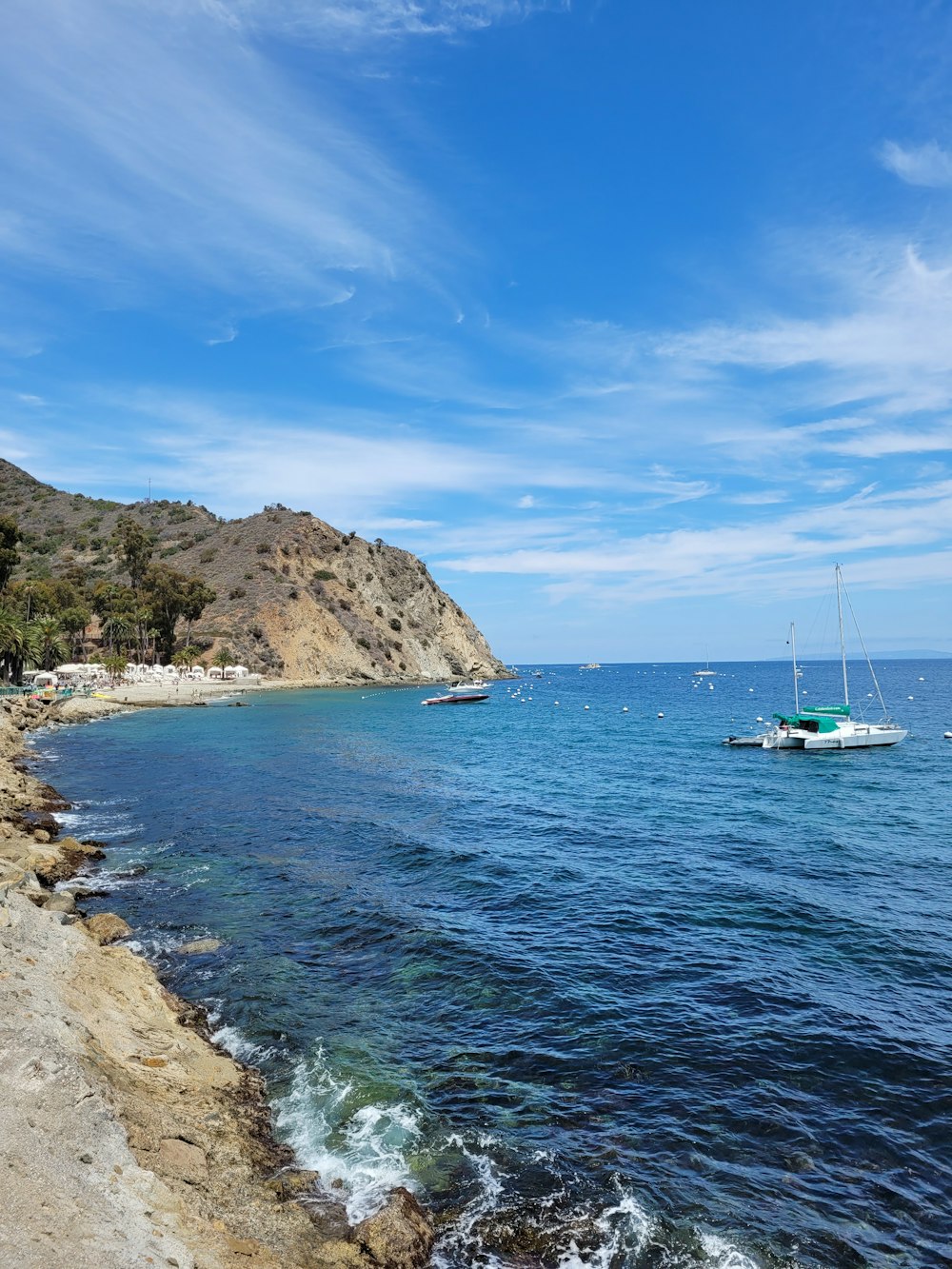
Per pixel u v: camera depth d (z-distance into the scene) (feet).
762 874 84.89
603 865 87.61
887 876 84.69
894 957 61.57
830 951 62.69
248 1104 39.91
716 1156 36.81
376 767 166.81
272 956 60.08
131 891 75.46
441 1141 37.42
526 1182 34.71
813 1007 52.42
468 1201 33.50
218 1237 28.53
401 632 579.89
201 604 437.58
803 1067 44.73
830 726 200.13
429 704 385.50
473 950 61.36
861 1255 30.83
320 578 557.74
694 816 116.67
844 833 105.40
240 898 74.02
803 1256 30.68
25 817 102.89
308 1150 36.60
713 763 177.58
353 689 472.03
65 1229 25.32
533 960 59.93
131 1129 33.55
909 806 125.08
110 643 416.05
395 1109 40.06
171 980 55.62
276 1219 31.04
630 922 68.85
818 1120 39.78
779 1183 34.96
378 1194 33.71
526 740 229.04
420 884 79.51
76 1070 34.71
